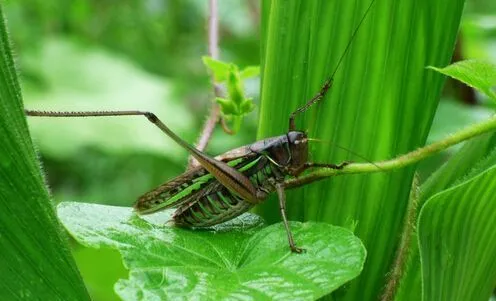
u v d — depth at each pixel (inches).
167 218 5.4
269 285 4.3
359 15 4.7
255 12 17.3
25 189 3.8
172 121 16.7
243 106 6.0
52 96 16.9
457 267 4.8
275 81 5.1
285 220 4.9
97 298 7.2
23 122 4.0
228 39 18.8
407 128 4.9
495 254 4.9
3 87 3.8
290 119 5.1
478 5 15.0
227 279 4.3
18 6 18.8
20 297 3.8
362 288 5.1
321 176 5.0
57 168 17.3
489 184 4.4
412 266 5.1
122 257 4.5
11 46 4.1
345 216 5.0
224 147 14.9
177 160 16.4
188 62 21.1
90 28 21.1
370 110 4.9
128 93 17.3
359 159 4.9
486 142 5.2
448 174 5.2
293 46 5.0
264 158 5.3
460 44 10.3
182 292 4.2
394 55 4.7
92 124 16.3
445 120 9.6
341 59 4.8
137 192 17.2
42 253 3.9
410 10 4.7
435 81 4.8
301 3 4.9
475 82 4.6
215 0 6.7
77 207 5.0
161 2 20.8
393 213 5.0
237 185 5.4
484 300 5.2
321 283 4.3
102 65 17.9
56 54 17.9
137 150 15.9
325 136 5.0
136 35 21.3
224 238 5.1
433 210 4.5
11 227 3.8
